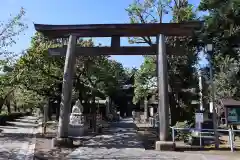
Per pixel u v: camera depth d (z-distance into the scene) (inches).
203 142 597.3
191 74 953.5
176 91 941.2
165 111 550.0
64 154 481.7
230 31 796.0
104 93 1568.7
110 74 1333.7
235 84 801.6
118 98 2696.9
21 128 1067.3
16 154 483.8
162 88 558.9
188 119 874.8
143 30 586.6
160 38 581.0
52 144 557.6
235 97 836.0
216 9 839.1
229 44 858.1
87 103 1348.4
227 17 811.4
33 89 1019.3
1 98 1432.1
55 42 942.4
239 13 805.2
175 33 586.6
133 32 593.0
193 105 964.6
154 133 882.1
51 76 988.6
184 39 912.9
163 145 520.1
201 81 959.0
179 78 948.6
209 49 603.8
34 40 948.6
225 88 823.1
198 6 904.3
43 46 924.0
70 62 584.7
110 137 740.0
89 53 603.2
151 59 1024.2
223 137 724.7
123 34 598.5
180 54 603.8
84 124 838.5
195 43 937.5
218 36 872.3
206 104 994.1
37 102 1492.4
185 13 943.0
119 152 494.9
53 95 1069.8
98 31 593.6
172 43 901.8
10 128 1064.2
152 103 1653.5
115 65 1573.6
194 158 441.4
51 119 1562.5
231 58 844.0
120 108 2746.1
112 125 1288.1
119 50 600.4
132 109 2736.2
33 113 2839.6
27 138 704.4
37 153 490.3
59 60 967.6
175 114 925.2
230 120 896.9
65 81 578.2
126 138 717.9
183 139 641.6
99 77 1259.2
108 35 603.5
